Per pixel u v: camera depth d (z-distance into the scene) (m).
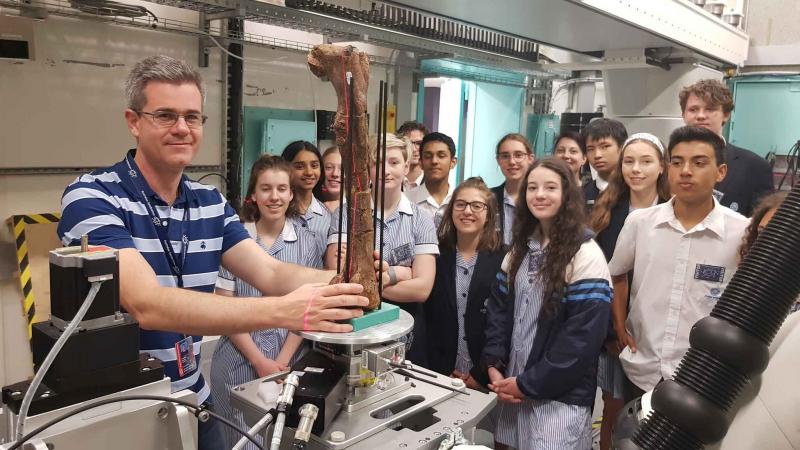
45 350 0.74
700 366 0.56
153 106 1.13
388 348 0.96
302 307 0.90
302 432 0.79
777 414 0.52
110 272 0.74
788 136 3.92
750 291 0.55
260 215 2.10
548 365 1.69
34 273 2.32
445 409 0.98
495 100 4.46
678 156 1.71
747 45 4.02
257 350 1.94
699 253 1.70
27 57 2.14
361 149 0.93
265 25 3.04
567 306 1.72
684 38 3.03
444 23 3.24
